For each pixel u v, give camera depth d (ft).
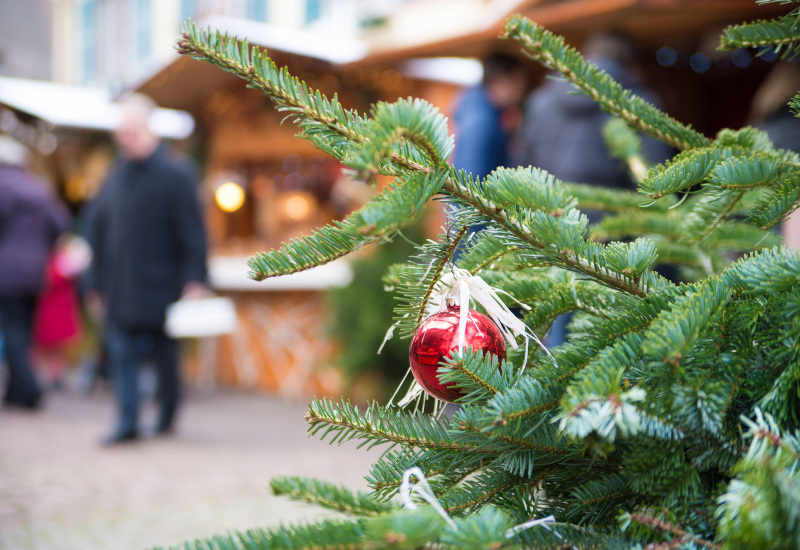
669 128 2.85
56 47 44.98
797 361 1.97
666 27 15.52
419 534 1.54
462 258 2.57
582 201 3.99
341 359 17.54
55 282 22.71
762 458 1.59
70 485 11.44
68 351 24.72
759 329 2.12
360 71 22.48
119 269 15.08
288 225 29.96
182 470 12.54
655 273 2.48
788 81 5.10
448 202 2.23
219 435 16.05
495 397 2.06
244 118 26.22
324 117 2.16
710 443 1.94
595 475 2.34
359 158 1.77
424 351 2.32
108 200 15.35
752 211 2.44
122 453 14.06
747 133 2.77
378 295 17.17
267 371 23.07
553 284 2.74
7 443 14.85
